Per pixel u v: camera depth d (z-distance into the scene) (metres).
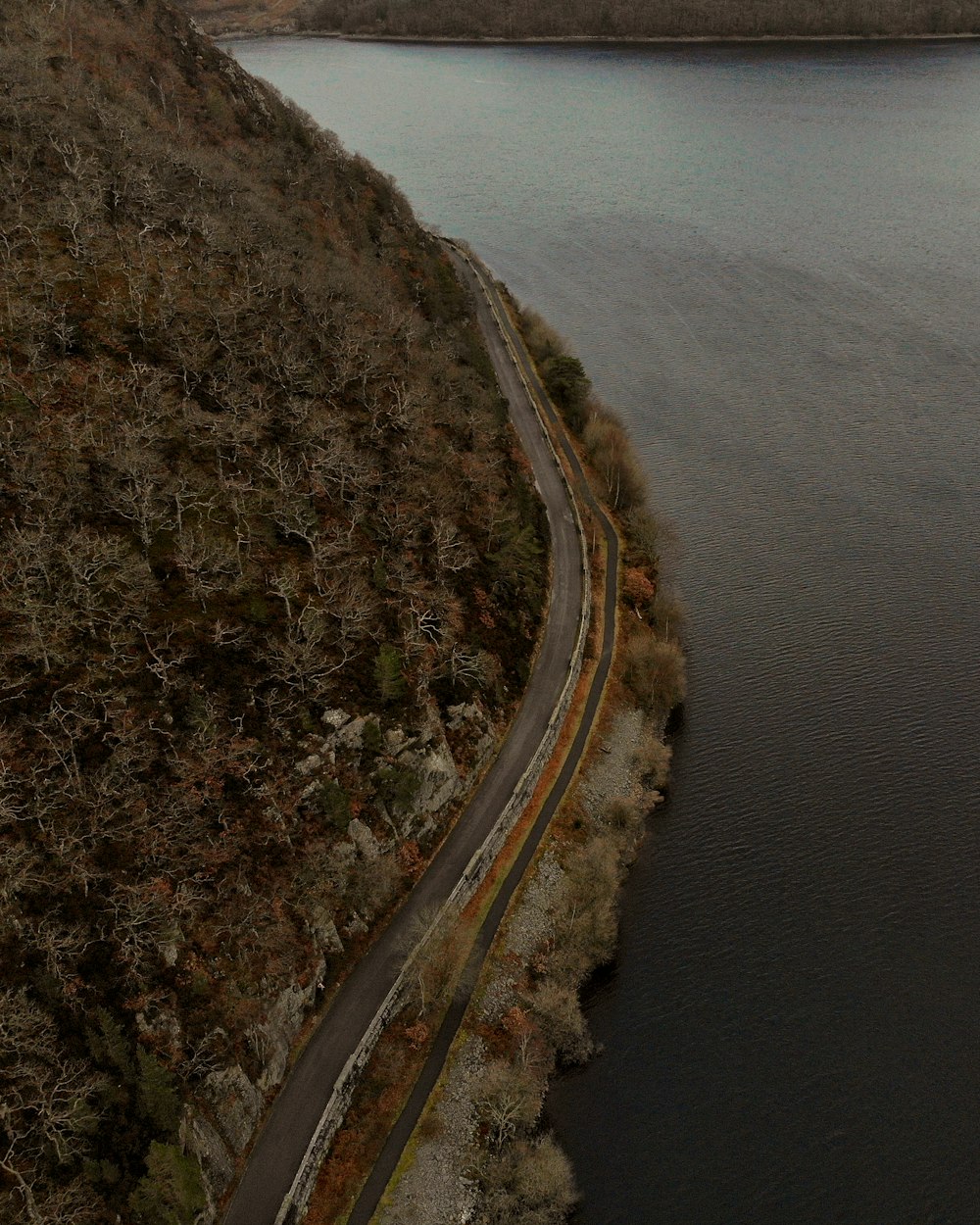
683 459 182.00
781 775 122.19
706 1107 90.75
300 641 103.94
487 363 182.88
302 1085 86.94
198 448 117.62
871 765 122.56
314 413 128.12
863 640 141.12
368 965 96.44
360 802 101.38
